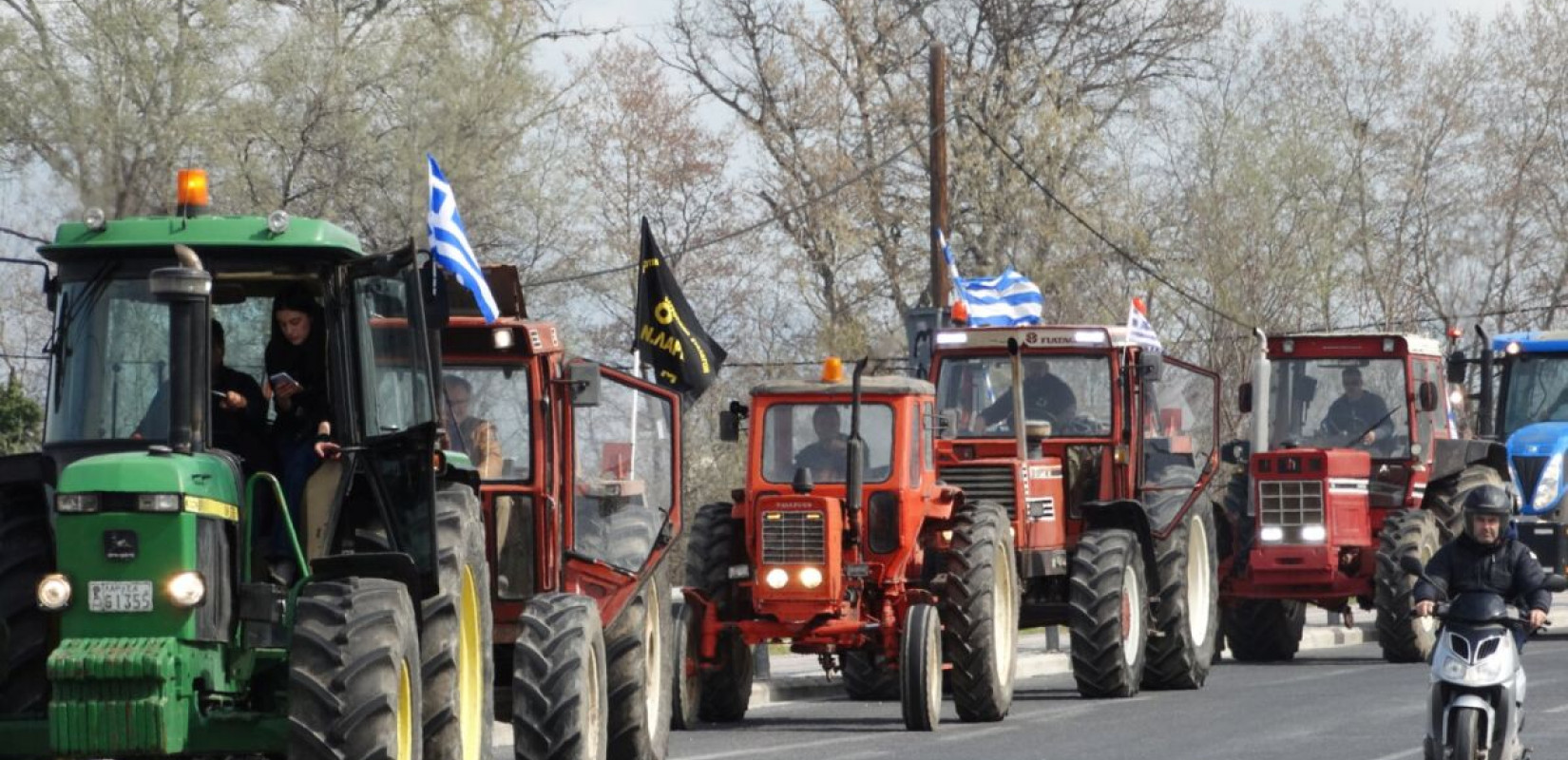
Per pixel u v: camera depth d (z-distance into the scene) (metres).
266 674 34.72
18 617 33.31
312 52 121.69
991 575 59.56
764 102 159.12
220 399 35.03
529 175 129.25
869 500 58.84
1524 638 42.88
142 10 114.88
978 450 67.38
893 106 158.12
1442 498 82.75
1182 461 72.12
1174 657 70.00
